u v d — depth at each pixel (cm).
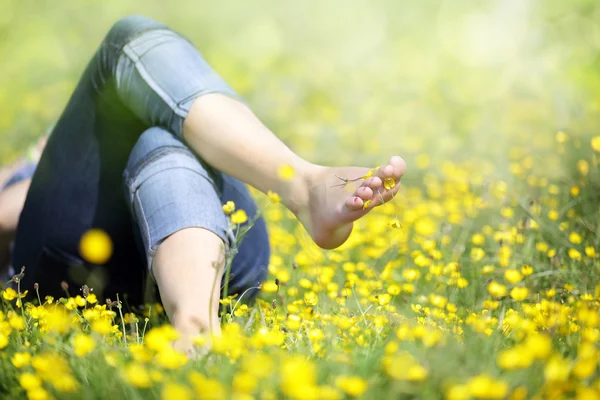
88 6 1402
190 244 278
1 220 387
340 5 1398
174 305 270
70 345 251
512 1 1180
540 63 1027
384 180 276
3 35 1302
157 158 299
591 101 852
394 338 264
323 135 813
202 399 198
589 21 1059
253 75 1102
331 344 257
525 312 291
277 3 1440
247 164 300
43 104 970
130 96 316
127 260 346
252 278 339
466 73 1062
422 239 441
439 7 1316
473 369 222
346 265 381
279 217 529
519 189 529
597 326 280
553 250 375
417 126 855
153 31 323
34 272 353
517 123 812
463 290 359
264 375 210
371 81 1069
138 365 231
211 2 1438
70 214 340
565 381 207
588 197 461
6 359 250
